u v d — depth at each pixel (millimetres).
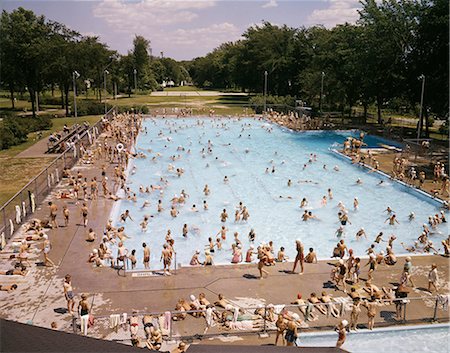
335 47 64438
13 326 4184
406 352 14094
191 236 24453
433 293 17203
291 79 93938
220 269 18844
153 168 37938
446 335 14930
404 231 25688
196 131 56438
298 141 50781
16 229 22469
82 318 13969
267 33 97188
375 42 52188
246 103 92125
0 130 43625
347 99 65875
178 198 29219
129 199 29297
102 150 41062
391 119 62000
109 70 101562
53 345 3949
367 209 29141
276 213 28203
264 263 19203
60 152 41062
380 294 16297
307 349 4895
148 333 13836
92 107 72312
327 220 27219
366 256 20766
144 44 128250
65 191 28719
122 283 17391
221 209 28734
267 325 14828
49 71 65938
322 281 17953
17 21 67312
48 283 17250
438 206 29500
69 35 79688
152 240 23734
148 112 70688
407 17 49625
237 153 44281
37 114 70000
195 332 14406
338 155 43125
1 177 32562
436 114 50562
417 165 38438
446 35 45094
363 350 14117
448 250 20844
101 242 21266
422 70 48531
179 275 18188
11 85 72438
